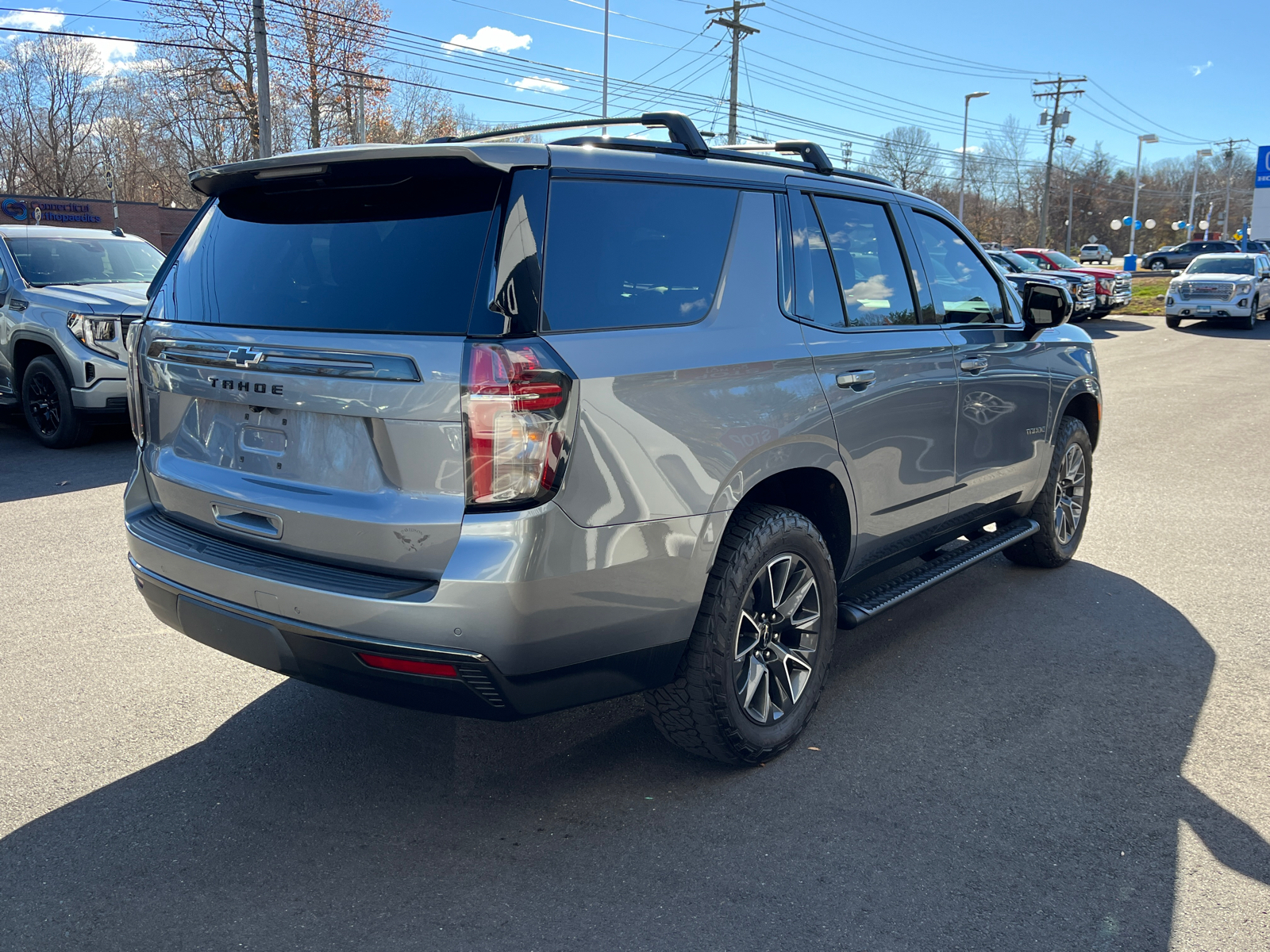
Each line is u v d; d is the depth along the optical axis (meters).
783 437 2.92
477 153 2.35
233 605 2.61
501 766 3.06
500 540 2.27
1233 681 3.71
